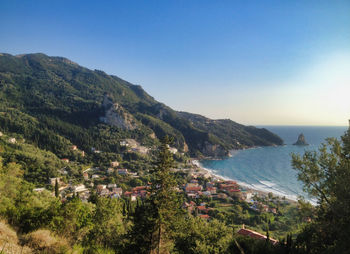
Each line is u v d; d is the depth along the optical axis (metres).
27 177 89.12
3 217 18.39
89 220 23.97
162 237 21.83
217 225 26.38
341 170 14.80
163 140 23.34
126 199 83.81
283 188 104.62
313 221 17.50
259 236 34.53
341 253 12.80
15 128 141.12
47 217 20.27
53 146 138.38
